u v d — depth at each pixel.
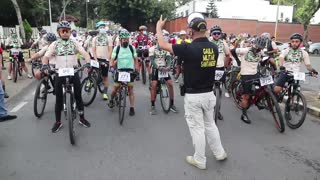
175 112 7.61
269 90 6.43
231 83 9.12
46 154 5.06
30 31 32.94
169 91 7.42
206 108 4.58
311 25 42.62
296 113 6.51
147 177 4.30
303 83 12.13
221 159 4.83
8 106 8.05
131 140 5.69
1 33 27.09
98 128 6.35
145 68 11.48
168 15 44.81
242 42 10.66
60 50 5.88
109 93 9.56
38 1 39.56
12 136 5.86
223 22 40.22
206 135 4.82
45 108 7.85
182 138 5.82
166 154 5.08
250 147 5.42
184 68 4.50
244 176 4.36
